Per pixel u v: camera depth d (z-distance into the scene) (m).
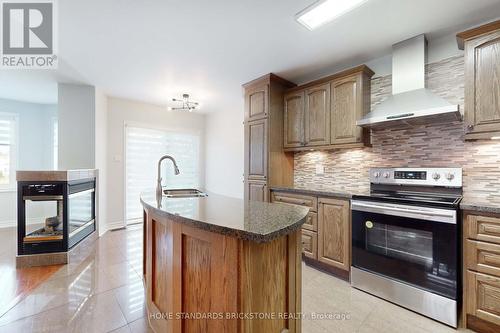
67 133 3.56
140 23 2.11
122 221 4.45
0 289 2.23
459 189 2.18
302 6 1.89
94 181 3.61
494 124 1.82
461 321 1.79
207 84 3.65
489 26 1.83
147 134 4.83
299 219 1.16
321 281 2.47
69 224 2.89
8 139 4.47
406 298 2.00
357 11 1.93
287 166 3.45
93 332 1.68
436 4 1.85
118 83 3.61
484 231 1.66
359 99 2.61
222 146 5.16
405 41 2.37
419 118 2.14
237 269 1.01
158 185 2.12
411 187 2.44
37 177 2.73
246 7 1.90
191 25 2.14
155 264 1.71
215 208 1.46
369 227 2.24
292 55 2.70
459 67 2.24
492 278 1.63
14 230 4.13
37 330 1.69
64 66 3.01
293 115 3.26
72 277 2.48
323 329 1.74
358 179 2.90
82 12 1.97
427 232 1.91
